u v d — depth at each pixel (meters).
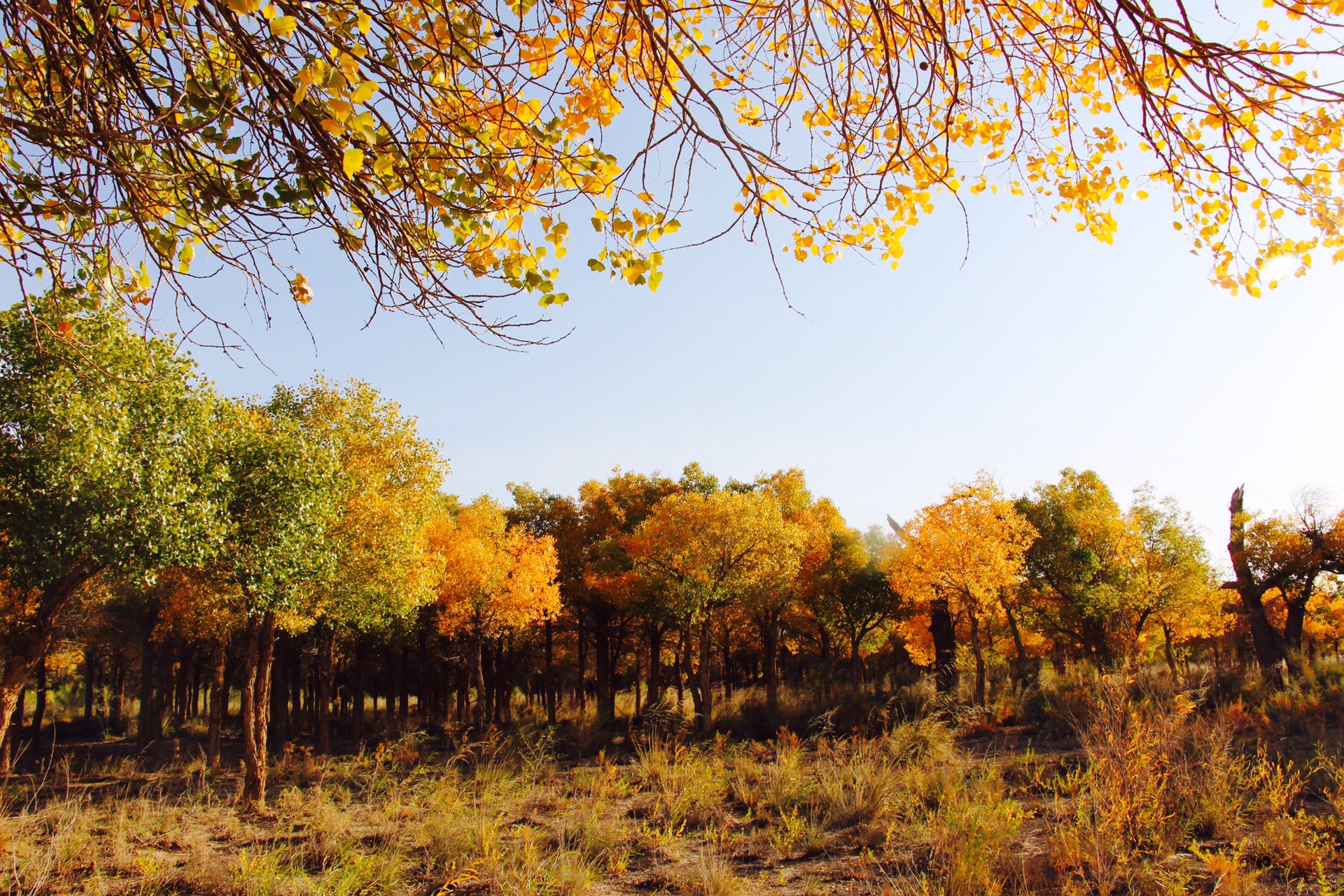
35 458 8.83
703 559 19.55
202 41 2.37
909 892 5.38
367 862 6.78
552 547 23.36
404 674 30.41
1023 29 2.87
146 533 9.53
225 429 11.92
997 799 7.37
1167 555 25.12
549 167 2.73
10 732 19.39
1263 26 2.65
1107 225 3.71
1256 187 3.01
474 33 2.52
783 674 32.50
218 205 2.58
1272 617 25.69
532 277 3.03
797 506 28.86
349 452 14.52
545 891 6.09
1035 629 28.47
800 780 9.65
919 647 27.67
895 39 2.66
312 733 27.47
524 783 10.82
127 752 21.20
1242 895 4.69
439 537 21.16
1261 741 8.90
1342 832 5.77
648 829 8.05
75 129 2.38
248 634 12.55
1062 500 26.09
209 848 8.01
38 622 10.52
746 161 2.65
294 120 2.45
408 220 2.66
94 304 2.96
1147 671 12.84
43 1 2.31
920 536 17.94
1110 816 5.57
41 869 6.78
